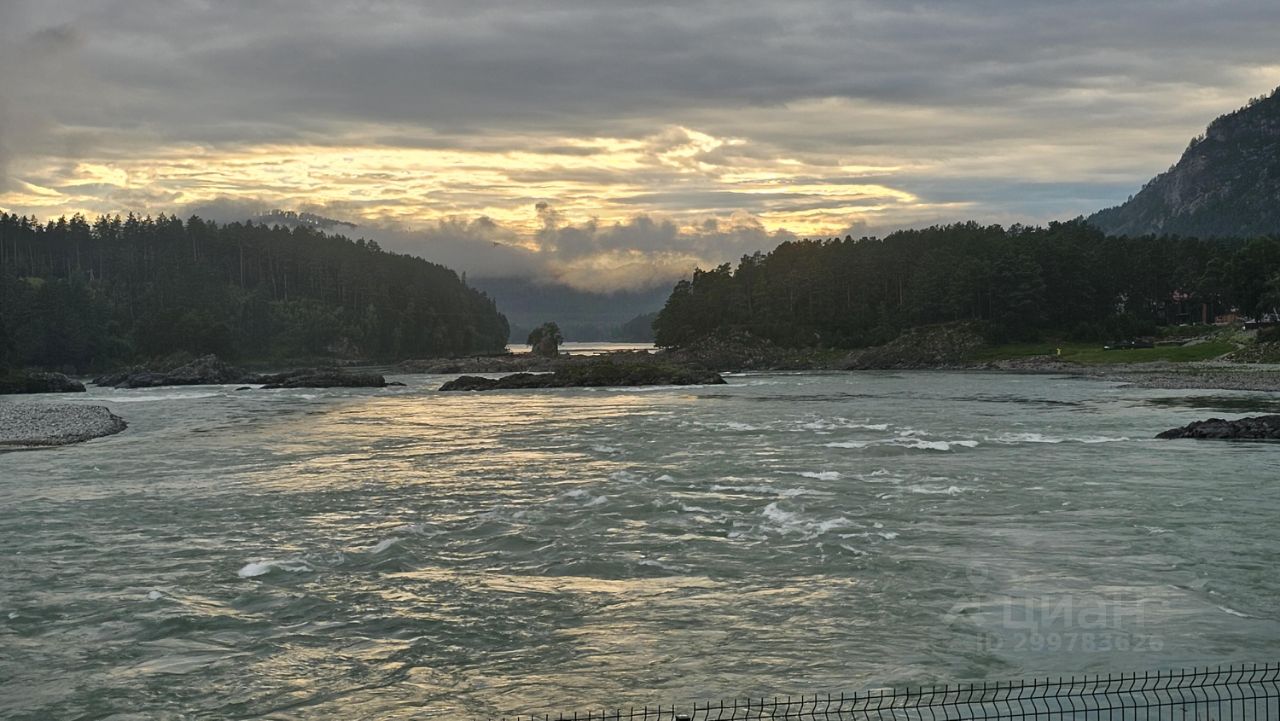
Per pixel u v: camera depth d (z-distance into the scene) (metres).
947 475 39.19
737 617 20.55
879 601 21.50
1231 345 139.12
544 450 50.03
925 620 20.14
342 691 17.00
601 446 51.47
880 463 43.09
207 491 37.41
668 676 17.34
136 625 20.61
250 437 59.44
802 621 20.20
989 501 33.16
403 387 134.75
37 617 21.20
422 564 25.36
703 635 19.45
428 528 29.70
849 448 48.84
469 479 39.69
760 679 17.11
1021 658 17.92
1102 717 14.90
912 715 15.31
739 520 30.20
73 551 27.23
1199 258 192.38
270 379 144.12
